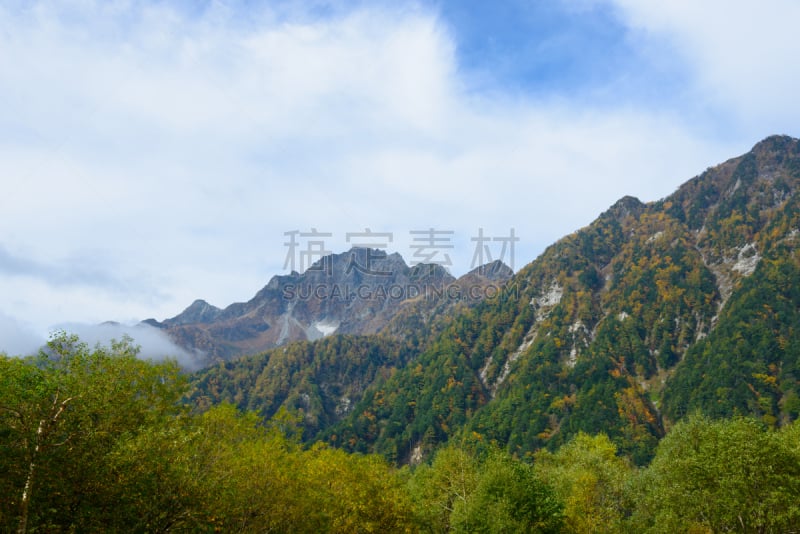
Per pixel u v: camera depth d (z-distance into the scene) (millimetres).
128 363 30016
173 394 35688
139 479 24641
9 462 21828
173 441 27625
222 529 31234
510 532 41781
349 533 41188
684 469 42969
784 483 37562
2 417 22375
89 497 23828
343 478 43250
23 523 20766
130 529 24859
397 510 43688
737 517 38719
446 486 60594
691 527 42219
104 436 25109
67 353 25438
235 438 37562
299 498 35562
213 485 28141
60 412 22906
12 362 23188
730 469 39406
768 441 39688
